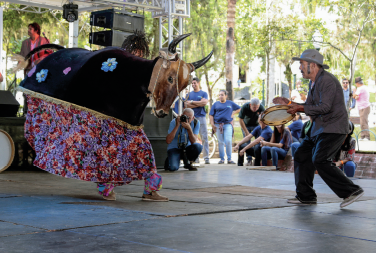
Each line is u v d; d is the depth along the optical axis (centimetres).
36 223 385
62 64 514
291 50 2011
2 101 915
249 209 482
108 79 497
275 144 1007
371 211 484
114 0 1069
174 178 830
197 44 2547
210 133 1538
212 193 614
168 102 504
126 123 506
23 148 929
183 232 362
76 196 555
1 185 662
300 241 341
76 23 1302
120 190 631
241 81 3778
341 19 1938
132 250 306
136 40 540
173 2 1131
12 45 1909
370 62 2050
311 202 529
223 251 308
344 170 862
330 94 502
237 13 2856
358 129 1942
